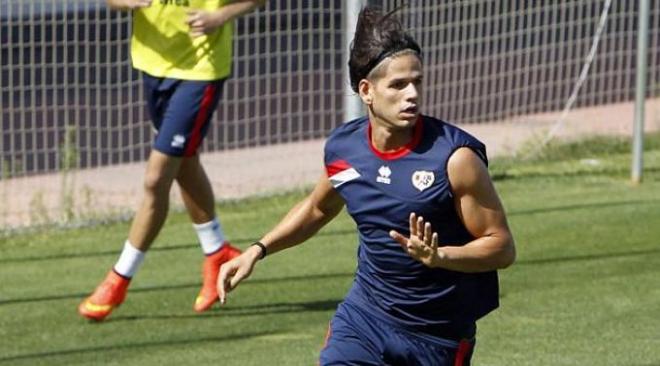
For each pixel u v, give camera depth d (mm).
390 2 30812
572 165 38625
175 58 24547
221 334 24203
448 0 43438
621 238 30625
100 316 24953
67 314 25719
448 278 15031
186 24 24359
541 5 47844
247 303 26219
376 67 14430
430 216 14703
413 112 14352
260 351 23062
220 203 34844
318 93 44000
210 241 25688
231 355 22844
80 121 42469
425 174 14539
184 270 28859
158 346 23531
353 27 28766
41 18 39281
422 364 15406
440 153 14531
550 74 46250
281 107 45312
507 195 35125
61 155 38250
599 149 40312
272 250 16141
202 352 23078
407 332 15344
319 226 16281
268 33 41031
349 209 15203
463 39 43531
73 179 36312
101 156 39719
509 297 26000
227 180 37125
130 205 34594
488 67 45062
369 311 15477
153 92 24906
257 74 42219
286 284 27484
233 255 25781
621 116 45156
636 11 50000
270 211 34219
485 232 14703
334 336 15594
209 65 24562
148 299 26625
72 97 44688
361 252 15555
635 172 36375
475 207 14609
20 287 27750
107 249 31031
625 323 24172
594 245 30031
